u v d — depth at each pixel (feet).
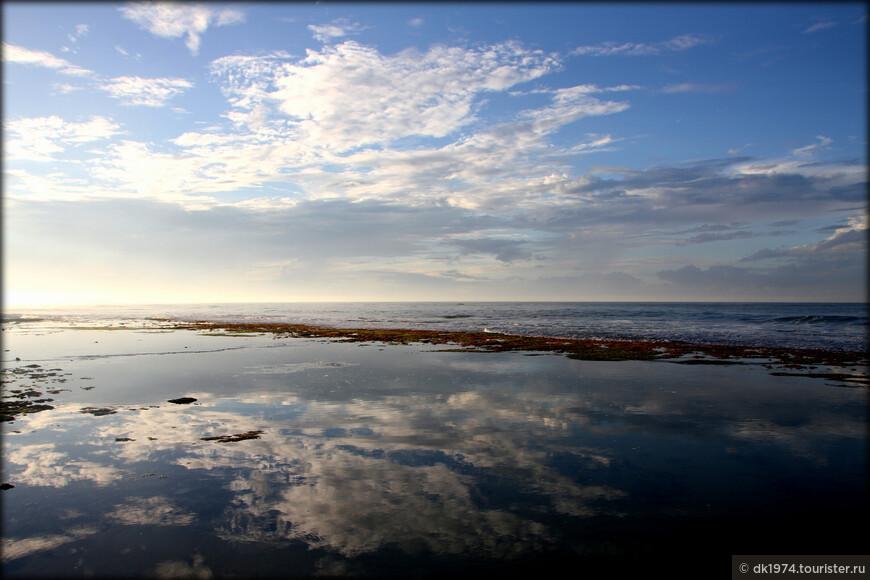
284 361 92.27
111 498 29.55
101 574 21.74
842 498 29.32
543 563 22.38
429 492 30.19
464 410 51.21
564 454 37.29
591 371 77.10
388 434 42.60
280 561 22.63
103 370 81.56
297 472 33.65
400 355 101.30
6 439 41.81
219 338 148.66
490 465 34.94
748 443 39.93
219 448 38.93
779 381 67.67
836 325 187.21
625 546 23.88
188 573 21.75
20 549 23.88
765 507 28.14
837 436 41.81
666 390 61.57
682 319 246.88
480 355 99.96
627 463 35.32
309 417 48.65
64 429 44.83
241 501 29.01
